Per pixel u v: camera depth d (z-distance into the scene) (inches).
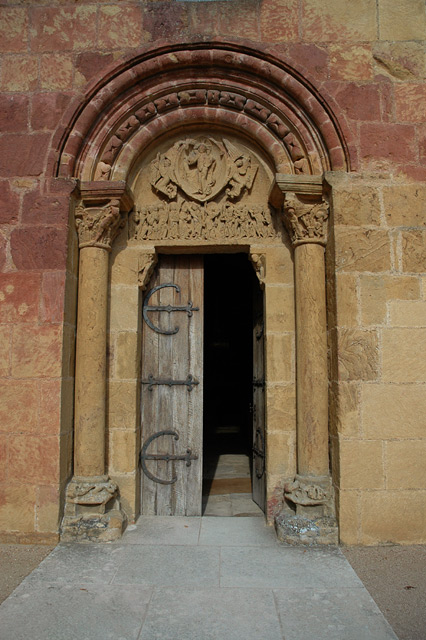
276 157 179.8
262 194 188.4
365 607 117.9
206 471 280.2
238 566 139.8
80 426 169.2
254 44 174.4
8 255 168.6
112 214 173.9
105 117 178.5
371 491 157.2
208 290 441.4
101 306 174.7
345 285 163.9
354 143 169.9
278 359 179.3
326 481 164.2
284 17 178.2
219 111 183.6
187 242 185.0
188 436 188.4
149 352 191.0
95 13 181.0
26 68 178.4
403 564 141.9
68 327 169.6
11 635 106.6
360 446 158.4
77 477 167.6
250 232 185.0
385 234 166.4
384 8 178.1
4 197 171.3
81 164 177.0
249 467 291.1
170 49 175.5
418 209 168.2
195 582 130.2
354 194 167.6
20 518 158.7
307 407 167.0
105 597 122.3
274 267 183.2
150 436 187.9
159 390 189.8
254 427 207.2
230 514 191.8
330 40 176.4
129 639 105.3
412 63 175.3
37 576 133.4
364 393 160.1
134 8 181.0
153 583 129.6
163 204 188.5
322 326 170.7
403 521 156.9
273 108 178.7
